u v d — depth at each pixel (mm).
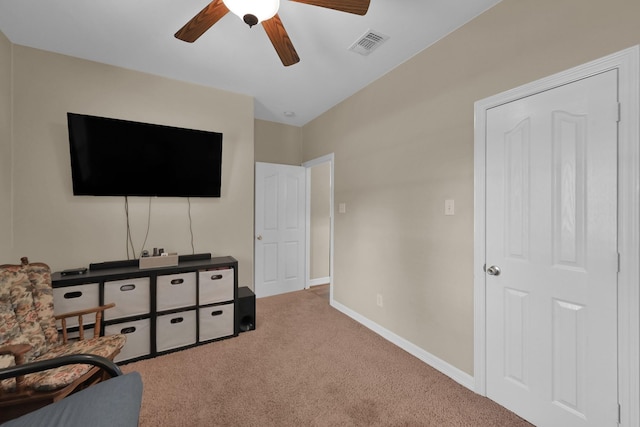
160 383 1943
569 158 1446
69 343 1776
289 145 4211
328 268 4590
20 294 1708
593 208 1370
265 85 2908
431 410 1700
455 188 2000
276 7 1336
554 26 1491
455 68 1994
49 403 1428
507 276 1705
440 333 2113
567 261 1461
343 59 2393
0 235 2018
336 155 3385
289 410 1689
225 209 3062
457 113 1982
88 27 1987
